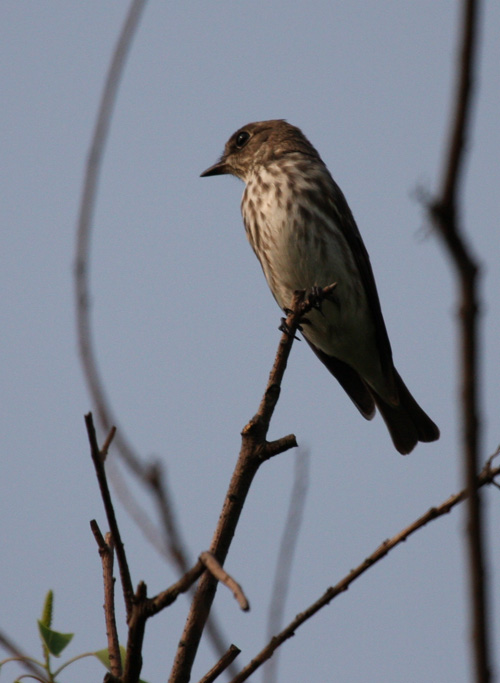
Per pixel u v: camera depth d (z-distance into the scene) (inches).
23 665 221.6
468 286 107.8
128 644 204.2
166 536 168.7
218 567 186.2
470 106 104.1
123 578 205.5
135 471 168.2
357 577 221.1
